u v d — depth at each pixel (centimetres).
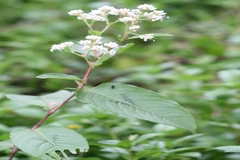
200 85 139
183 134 121
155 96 89
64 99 99
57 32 217
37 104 96
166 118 87
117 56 208
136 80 152
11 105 122
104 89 91
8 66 186
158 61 202
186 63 202
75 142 88
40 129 90
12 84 177
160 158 103
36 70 182
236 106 125
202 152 115
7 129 111
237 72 132
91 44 89
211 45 211
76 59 201
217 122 121
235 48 219
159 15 91
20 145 87
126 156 102
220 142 114
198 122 120
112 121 113
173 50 215
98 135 113
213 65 179
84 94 90
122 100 89
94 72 188
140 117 87
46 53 199
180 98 134
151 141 106
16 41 203
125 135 113
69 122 115
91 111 112
